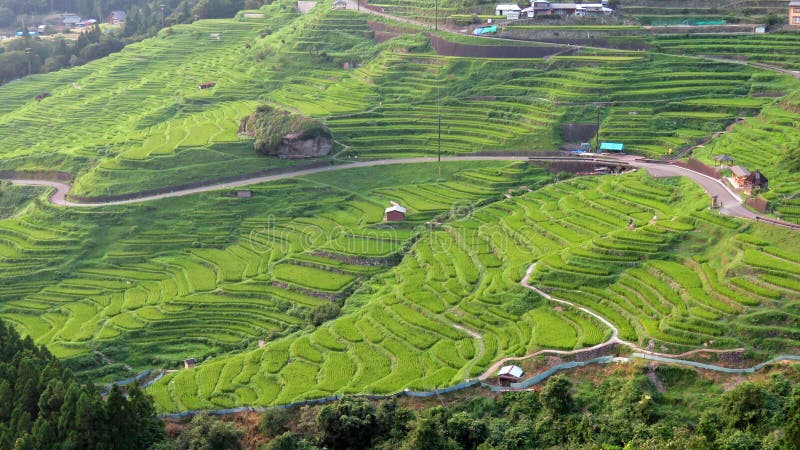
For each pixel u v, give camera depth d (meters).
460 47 189.38
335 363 97.81
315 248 134.62
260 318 118.06
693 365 84.38
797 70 163.75
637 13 196.12
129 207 148.62
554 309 99.94
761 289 90.94
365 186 153.50
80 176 166.62
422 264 122.44
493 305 103.50
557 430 81.81
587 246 108.88
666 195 124.12
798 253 96.44
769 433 74.69
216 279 129.50
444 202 143.75
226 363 103.56
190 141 168.00
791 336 84.75
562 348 91.06
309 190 153.00
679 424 78.88
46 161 177.00
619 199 126.12
